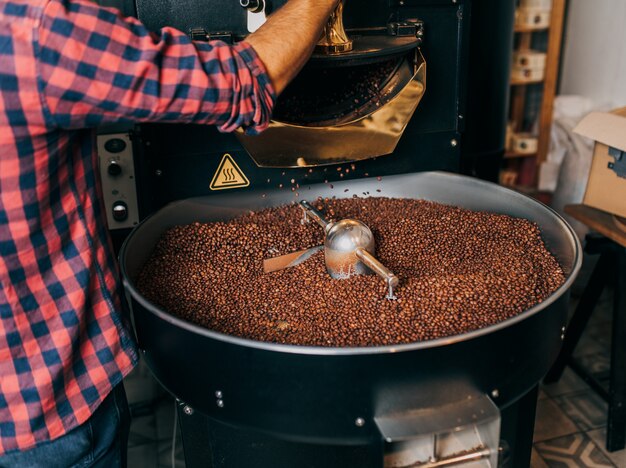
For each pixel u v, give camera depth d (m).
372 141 1.41
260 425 1.04
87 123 0.91
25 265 0.97
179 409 1.23
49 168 0.94
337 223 1.27
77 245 1.03
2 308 0.96
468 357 0.98
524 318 1.01
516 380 1.07
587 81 3.17
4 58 0.82
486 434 1.05
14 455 1.06
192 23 1.34
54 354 1.02
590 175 1.77
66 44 0.83
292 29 1.05
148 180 1.43
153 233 1.38
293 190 1.55
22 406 1.02
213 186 1.47
